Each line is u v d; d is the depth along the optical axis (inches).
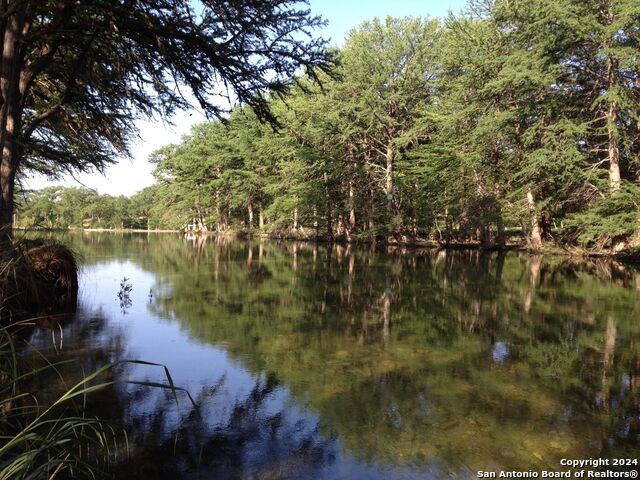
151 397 166.1
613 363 214.8
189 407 158.2
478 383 186.1
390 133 1213.1
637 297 406.9
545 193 939.3
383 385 182.4
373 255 902.4
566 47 777.6
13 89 320.5
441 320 309.1
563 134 759.1
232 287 455.8
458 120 999.0
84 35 289.6
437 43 1122.0
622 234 768.9
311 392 173.6
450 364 211.2
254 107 294.8
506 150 1011.3
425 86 1171.9
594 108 832.9
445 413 155.8
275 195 1601.9
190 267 648.4
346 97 1195.9
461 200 1056.2
